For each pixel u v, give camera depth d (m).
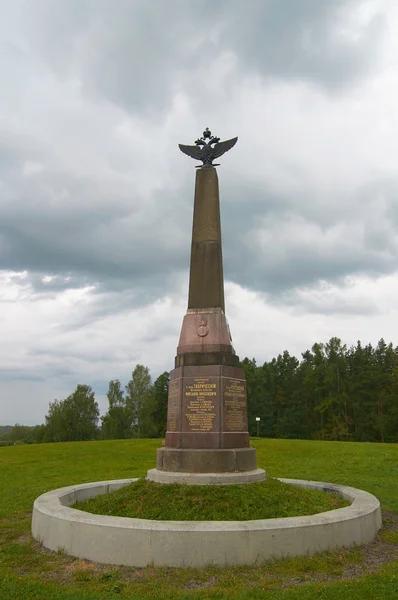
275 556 6.91
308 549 7.15
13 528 9.55
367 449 26.09
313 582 6.23
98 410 84.75
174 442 10.37
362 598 5.58
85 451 28.55
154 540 6.87
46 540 8.00
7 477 19.17
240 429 10.49
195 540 6.82
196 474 9.62
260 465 21.62
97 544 7.12
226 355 10.73
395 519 10.31
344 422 67.69
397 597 5.59
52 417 82.00
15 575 6.60
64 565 7.02
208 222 12.20
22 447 31.56
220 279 11.77
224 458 9.85
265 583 6.15
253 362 79.25
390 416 61.94
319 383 71.81
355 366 71.75
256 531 6.91
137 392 74.12
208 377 10.43
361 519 8.08
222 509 8.33
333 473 19.14
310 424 70.56
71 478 18.34
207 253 11.91
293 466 21.27
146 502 8.80
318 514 7.98
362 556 7.36
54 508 8.43
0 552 7.70
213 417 10.20
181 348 11.15
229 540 6.82
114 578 6.41
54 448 30.41
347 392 69.19
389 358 70.75
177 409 10.48
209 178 12.65
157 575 6.49
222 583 6.16
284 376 78.44
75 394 83.94
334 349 73.00
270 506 8.59
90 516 7.69
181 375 10.59
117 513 8.66
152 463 23.36
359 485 15.84
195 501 8.60
